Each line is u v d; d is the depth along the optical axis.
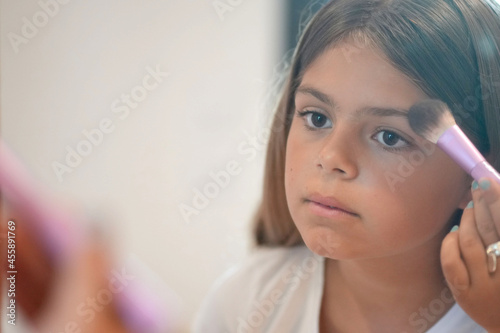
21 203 0.46
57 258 0.44
